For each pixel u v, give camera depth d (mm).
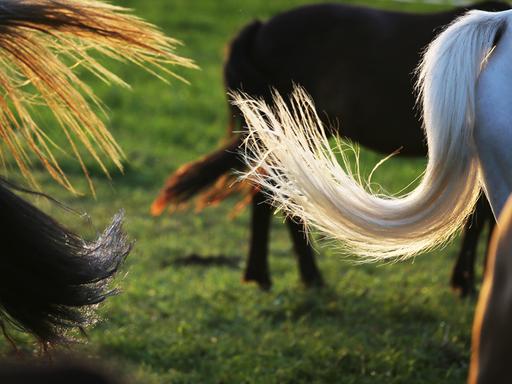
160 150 20297
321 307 10508
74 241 5395
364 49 11930
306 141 6066
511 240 3264
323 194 5906
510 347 3107
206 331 9836
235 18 35781
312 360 8820
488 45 6074
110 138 5844
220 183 11898
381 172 19391
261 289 11727
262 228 11797
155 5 36438
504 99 5832
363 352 9047
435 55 6105
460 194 6098
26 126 5762
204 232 14984
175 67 28219
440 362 8961
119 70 27406
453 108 5934
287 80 12102
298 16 12203
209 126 23094
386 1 39188
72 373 1860
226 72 12180
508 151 5734
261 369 8516
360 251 6309
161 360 8836
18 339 8102
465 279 11438
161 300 10930
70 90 5711
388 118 11953
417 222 6078
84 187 16922
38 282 5227
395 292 11336
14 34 5465
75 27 5512
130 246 5656
